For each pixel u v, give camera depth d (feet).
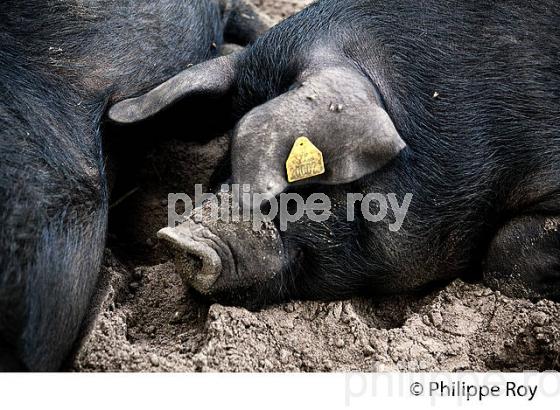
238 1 26.78
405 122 18.71
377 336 17.85
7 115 17.57
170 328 18.34
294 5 30.68
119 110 18.61
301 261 18.44
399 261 18.85
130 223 21.76
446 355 17.67
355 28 19.35
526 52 19.20
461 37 19.36
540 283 18.80
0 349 15.70
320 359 17.44
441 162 18.86
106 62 19.54
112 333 17.42
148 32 20.25
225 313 17.52
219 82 18.99
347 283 18.83
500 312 18.48
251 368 16.99
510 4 19.44
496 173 19.13
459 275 19.63
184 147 22.93
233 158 16.94
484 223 19.34
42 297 16.34
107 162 19.98
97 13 19.65
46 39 19.03
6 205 16.12
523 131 19.03
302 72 18.26
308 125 16.92
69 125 18.51
